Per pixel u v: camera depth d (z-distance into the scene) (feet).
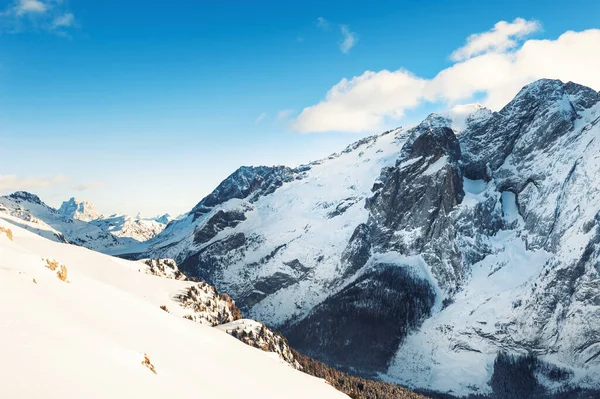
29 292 110.83
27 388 70.49
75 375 81.82
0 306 91.76
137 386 92.68
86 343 97.66
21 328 87.45
